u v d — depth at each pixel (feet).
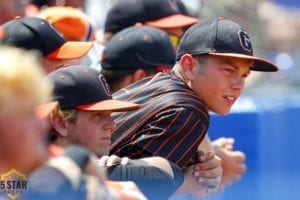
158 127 35.22
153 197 33.73
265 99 52.42
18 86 21.77
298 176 51.42
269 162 51.11
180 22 48.16
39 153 22.62
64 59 38.81
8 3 48.85
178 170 34.60
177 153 35.06
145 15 47.98
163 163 34.30
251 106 51.16
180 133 35.14
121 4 48.08
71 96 33.09
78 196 22.82
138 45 42.11
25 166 22.66
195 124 35.42
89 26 45.55
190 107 35.47
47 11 45.19
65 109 33.01
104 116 33.58
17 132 21.86
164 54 42.37
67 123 33.09
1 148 21.90
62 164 23.07
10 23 38.88
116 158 33.71
